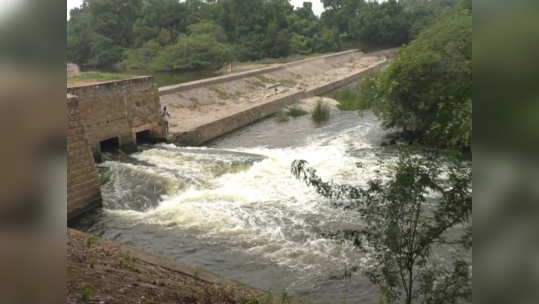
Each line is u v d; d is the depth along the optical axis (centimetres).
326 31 7406
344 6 8181
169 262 980
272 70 4362
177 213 1347
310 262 1044
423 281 605
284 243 1146
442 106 435
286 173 1675
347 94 3909
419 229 559
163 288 733
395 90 2125
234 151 1981
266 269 1022
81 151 1366
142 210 1398
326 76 4928
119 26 7106
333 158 1917
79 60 7206
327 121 2797
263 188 1529
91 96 1848
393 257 603
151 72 6138
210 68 6169
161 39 6731
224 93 3353
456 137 455
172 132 2281
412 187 522
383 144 2156
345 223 1232
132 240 1190
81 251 835
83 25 7250
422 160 530
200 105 3006
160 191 1512
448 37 2012
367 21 7331
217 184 1586
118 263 838
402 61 2105
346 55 6581
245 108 2895
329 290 922
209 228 1248
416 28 6862
